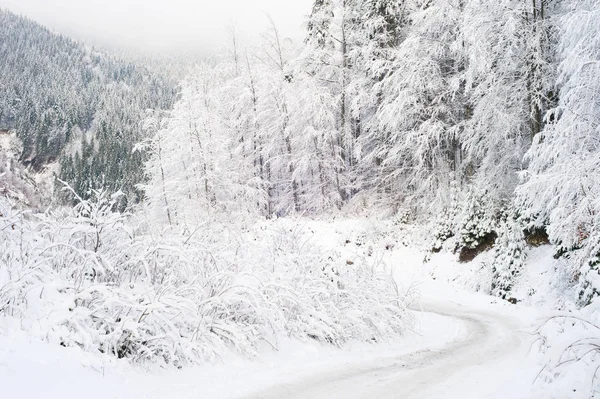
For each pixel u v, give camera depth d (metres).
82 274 5.50
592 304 4.62
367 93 24.80
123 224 6.32
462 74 19.73
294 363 5.95
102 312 5.16
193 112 23.73
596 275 5.51
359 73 25.97
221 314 6.33
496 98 17.30
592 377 3.71
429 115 22.38
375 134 25.02
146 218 7.61
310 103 25.06
